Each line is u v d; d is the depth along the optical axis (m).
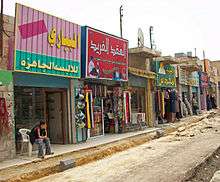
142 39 20.31
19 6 10.91
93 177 8.87
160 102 22.44
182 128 19.67
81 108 14.26
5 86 10.55
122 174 9.05
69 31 13.45
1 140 10.25
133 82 19.36
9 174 8.95
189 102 31.86
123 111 17.36
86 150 12.62
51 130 14.21
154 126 21.03
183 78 29.42
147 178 8.47
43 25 12.00
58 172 9.88
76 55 13.91
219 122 23.81
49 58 12.31
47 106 14.25
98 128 16.09
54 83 13.22
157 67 22.47
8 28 10.97
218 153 12.44
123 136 15.93
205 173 9.45
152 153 12.31
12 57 10.83
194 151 12.26
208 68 41.81
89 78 14.79
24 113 12.19
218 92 49.72
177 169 9.34
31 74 12.09
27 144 11.66
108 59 16.05
